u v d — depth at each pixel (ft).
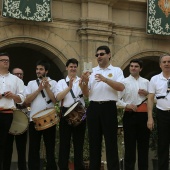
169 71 25.93
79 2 52.75
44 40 50.62
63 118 27.27
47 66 28.58
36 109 27.71
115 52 53.98
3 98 25.46
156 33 54.75
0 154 25.72
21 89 26.58
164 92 25.68
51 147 27.50
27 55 65.16
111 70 24.99
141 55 55.36
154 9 54.80
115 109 24.66
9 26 49.19
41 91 27.86
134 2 54.90
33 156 27.53
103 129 24.40
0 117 25.38
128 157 27.43
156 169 42.55
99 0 52.60
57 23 51.55
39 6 49.70
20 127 27.99
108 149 24.22
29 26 50.11
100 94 24.50
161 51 56.08
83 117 26.73
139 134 27.55
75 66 27.96
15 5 48.55
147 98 27.45
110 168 24.08
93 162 24.45
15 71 31.30
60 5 51.98
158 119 25.75
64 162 26.94
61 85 27.84
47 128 27.35
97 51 25.04
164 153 25.48
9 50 63.77
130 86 27.68
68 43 51.72
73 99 27.43
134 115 27.35
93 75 24.89
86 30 51.47
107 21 52.42
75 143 27.37
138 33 55.42
